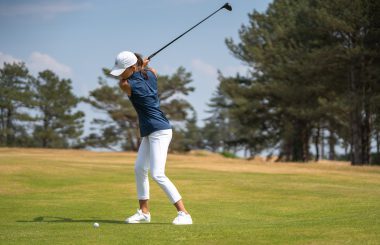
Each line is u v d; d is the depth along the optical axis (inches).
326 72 1350.9
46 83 2426.2
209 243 222.2
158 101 300.8
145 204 312.8
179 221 293.0
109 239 235.3
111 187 584.1
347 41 1294.3
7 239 240.2
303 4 1364.4
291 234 233.6
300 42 1380.4
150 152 298.2
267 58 1565.0
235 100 1692.9
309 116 1466.5
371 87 1294.3
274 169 872.3
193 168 844.6
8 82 2357.3
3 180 621.6
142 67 299.1
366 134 1366.9
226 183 610.5
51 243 229.0
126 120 2267.5
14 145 2353.6
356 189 560.4
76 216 363.6
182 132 2362.2
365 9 1176.8
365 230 238.1
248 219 361.7
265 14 1736.0
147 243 225.1
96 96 2199.8
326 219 289.1
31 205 426.0
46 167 739.4
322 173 790.5
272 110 1747.0
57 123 2370.8
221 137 3895.2
